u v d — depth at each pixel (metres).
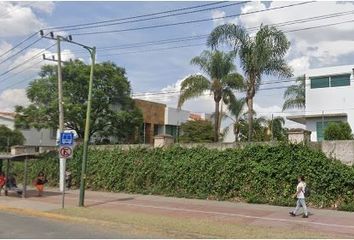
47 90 39.84
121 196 26.45
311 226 15.67
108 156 30.41
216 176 24.42
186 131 50.44
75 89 40.19
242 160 23.69
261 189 22.67
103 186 30.16
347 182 20.27
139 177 28.06
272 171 22.42
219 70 34.19
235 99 34.97
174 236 14.19
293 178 21.67
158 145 28.27
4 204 23.56
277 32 28.23
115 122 42.53
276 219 17.39
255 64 28.08
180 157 26.47
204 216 18.27
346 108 36.91
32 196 27.31
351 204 19.75
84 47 22.73
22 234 13.93
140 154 28.69
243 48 28.84
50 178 34.53
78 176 32.09
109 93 42.00
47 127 39.47
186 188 25.66
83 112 39.81
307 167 21.42
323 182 20.84
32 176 35.94
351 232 14.41
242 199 23.25
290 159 22.08
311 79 38.97
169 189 26.52
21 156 26.98
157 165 27.44
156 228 15.16
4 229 15.12
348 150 21.12
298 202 18.25
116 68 42.94
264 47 27.94
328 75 38.06
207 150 25.41
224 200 23.77
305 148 21.89
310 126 38.78
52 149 36.59
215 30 29.08
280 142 22.77
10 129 55.94
